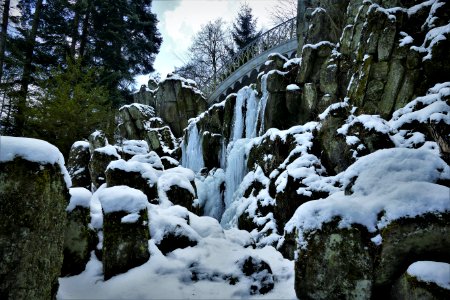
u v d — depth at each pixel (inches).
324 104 373.1
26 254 101.0
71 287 146.6
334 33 447.5
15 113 566.9
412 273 107.7
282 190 275.0
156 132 653.9
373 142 240.5
